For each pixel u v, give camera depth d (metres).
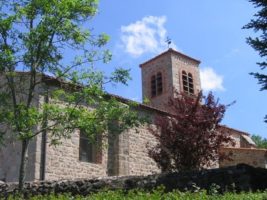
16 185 14.74
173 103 17.48
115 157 20.47
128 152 20.91
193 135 16.34
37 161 17.55
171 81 35.72
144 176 12.98
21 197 12.38
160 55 37.47
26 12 12.18
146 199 9.34
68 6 12.24
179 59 37.25
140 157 21.56
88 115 12.58
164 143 16.75
